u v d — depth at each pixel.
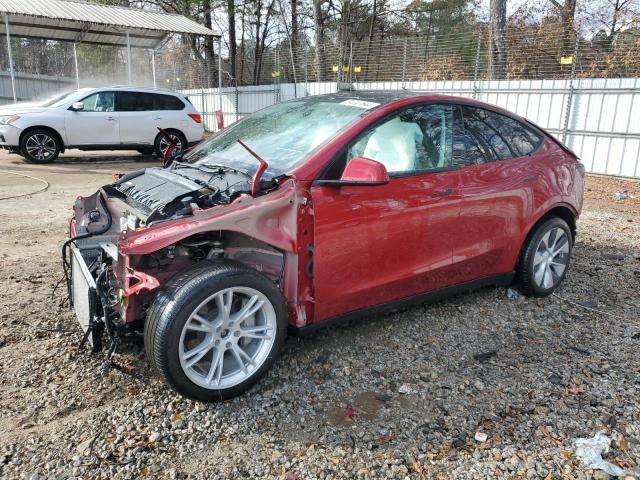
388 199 3.46
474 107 4.20
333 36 29.28
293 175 3.15
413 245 3.65
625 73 13.95
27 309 4.16
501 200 4.11
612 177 12.89
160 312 2.79
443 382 3.30
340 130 3.45
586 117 13.20
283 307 3.13
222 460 2.59
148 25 18.89
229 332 3.00
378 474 2.52
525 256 4.45
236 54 36.16
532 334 4.00
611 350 3.77
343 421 2.91
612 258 5.93
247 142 3.92
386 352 3.65
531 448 2.71
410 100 3.79
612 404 3.10
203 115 24.91
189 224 2.85
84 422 2.83
